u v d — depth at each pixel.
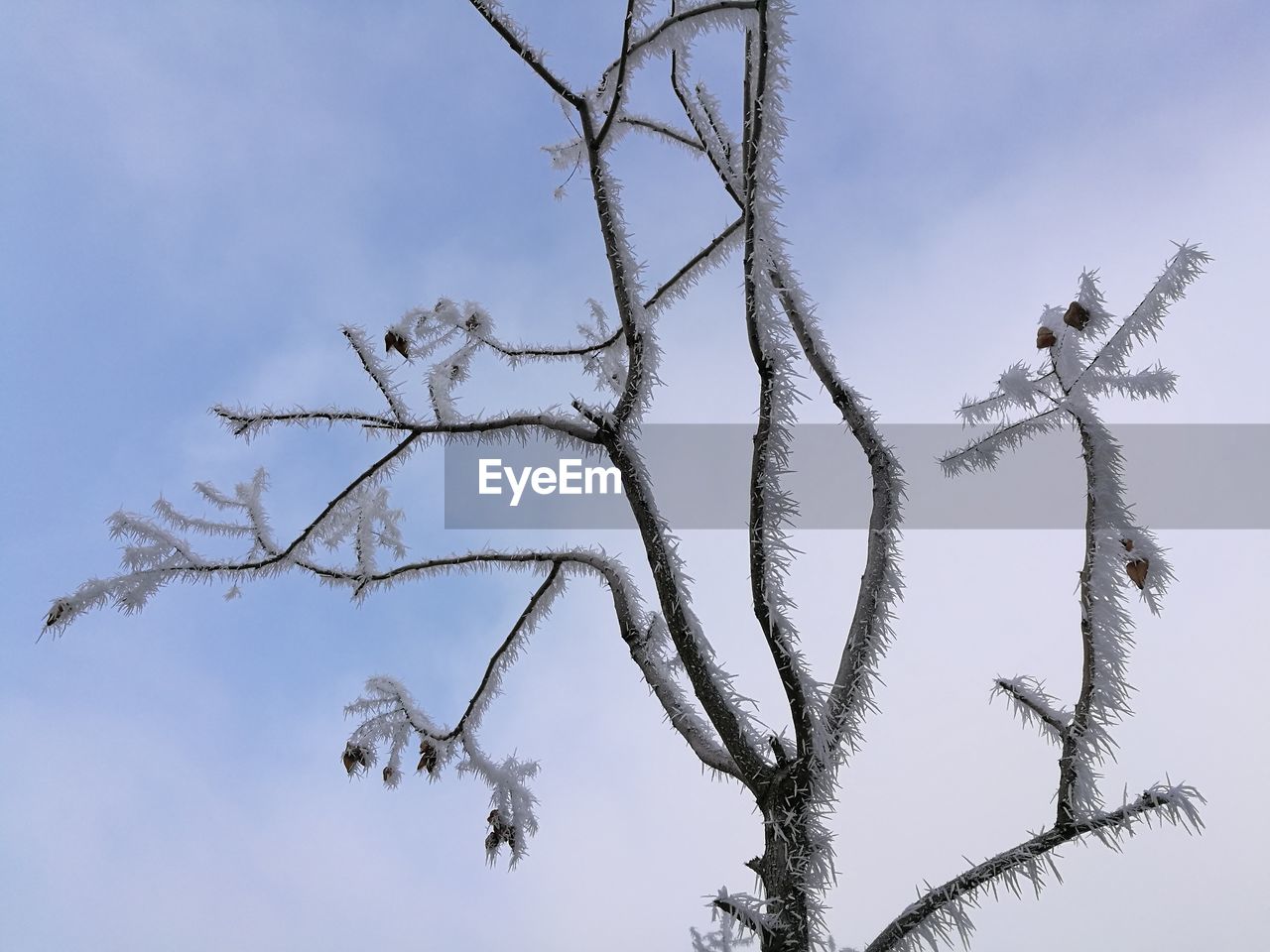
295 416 1.24
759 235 1.08
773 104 1.08
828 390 1.14
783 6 1.07
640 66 1.14
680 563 1.10
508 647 1.29
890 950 1.00
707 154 1.33
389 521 1.37
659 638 1.18
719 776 1.10
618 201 1.16
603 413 1.14
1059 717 1.04
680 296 1.36
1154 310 1.00
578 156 1.31
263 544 1.25
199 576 1.22
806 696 1.04
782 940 1.00
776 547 1.06
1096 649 1.01
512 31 1.16
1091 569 1.02
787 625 1.06
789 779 1.04
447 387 1.24
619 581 1.20
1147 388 1.01
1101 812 1.00
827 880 1.02
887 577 1.09
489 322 1.35
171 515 1.27
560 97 1.19
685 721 1.11
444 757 1.30
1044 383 1.05
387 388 1.23
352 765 1.29
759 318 1.08
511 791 1.28
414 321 1.29
